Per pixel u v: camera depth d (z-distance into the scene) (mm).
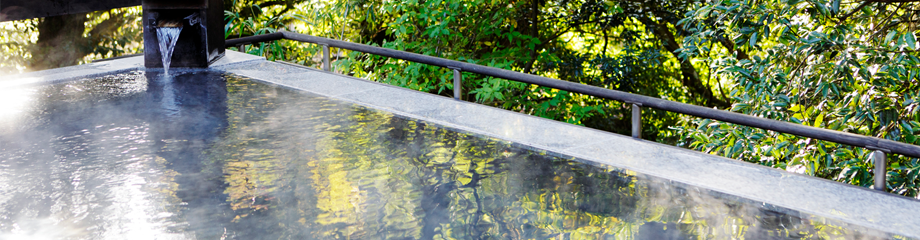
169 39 7309
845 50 5496
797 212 3676
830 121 6043
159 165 4441
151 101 6121
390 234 3430
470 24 10227
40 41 12672
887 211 3645
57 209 3705
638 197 3932
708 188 4043
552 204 3834
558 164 4508
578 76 12156
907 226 3459
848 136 3965
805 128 4141
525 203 3850
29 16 7453
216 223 3549
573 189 4066
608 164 4492
